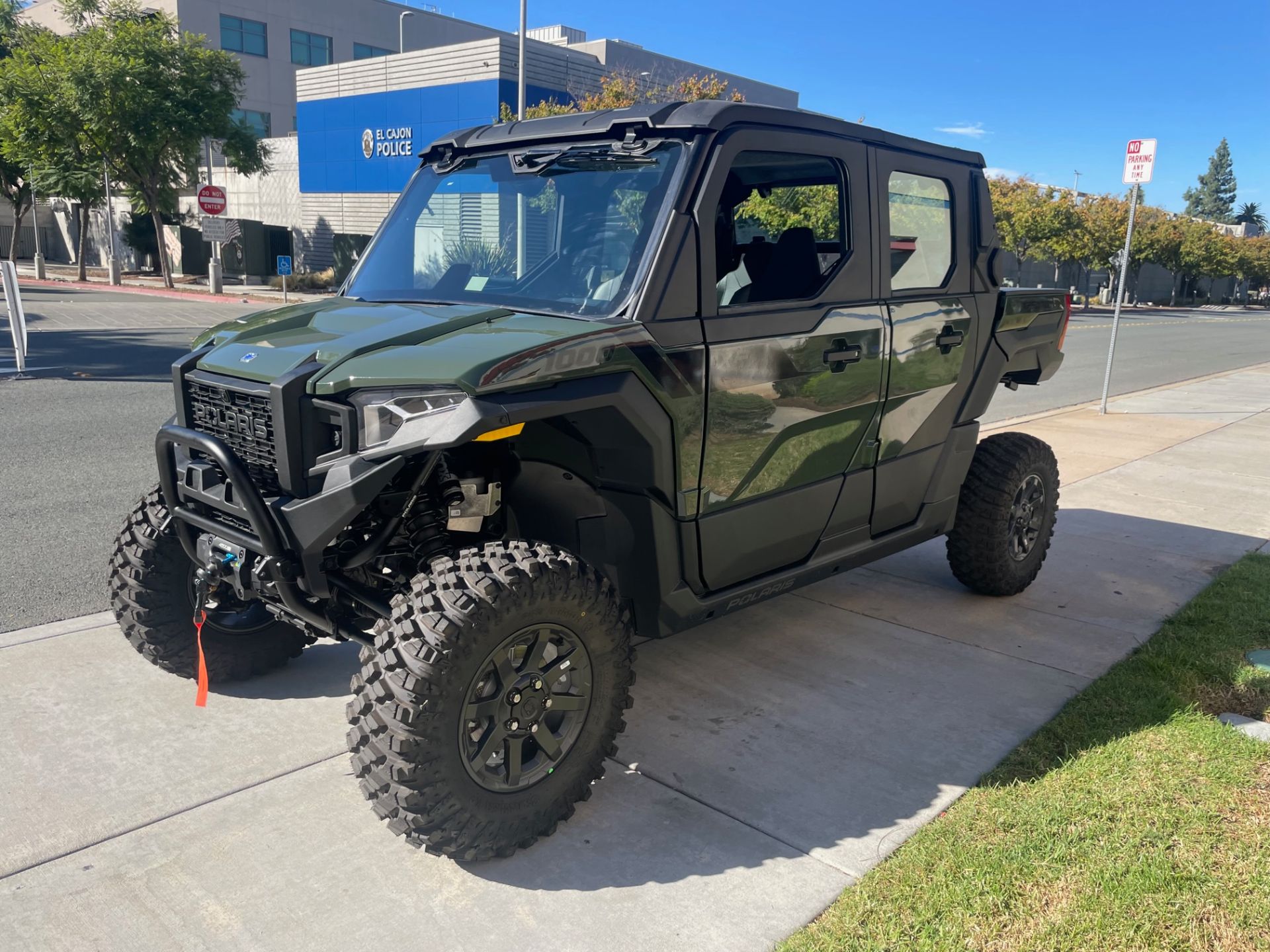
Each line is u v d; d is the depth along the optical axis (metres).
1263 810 3.13
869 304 3.89
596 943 2.54
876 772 3.43
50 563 5.31
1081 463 9.08
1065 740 3.63
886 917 2.62
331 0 53.41
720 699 4.01
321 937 2.54
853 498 4.06
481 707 2.73
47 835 2.94
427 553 3.06
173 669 3.83
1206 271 72.19
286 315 3.42
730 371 3.28
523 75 23.92
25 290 30.94
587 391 2.82
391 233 3.95
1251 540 6.48
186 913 2.62
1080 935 2.54
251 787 3.24
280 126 52.75
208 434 3.02
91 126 32.50
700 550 3.38
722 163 3.26
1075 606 5.19
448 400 2.62
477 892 2.75
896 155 4.06
